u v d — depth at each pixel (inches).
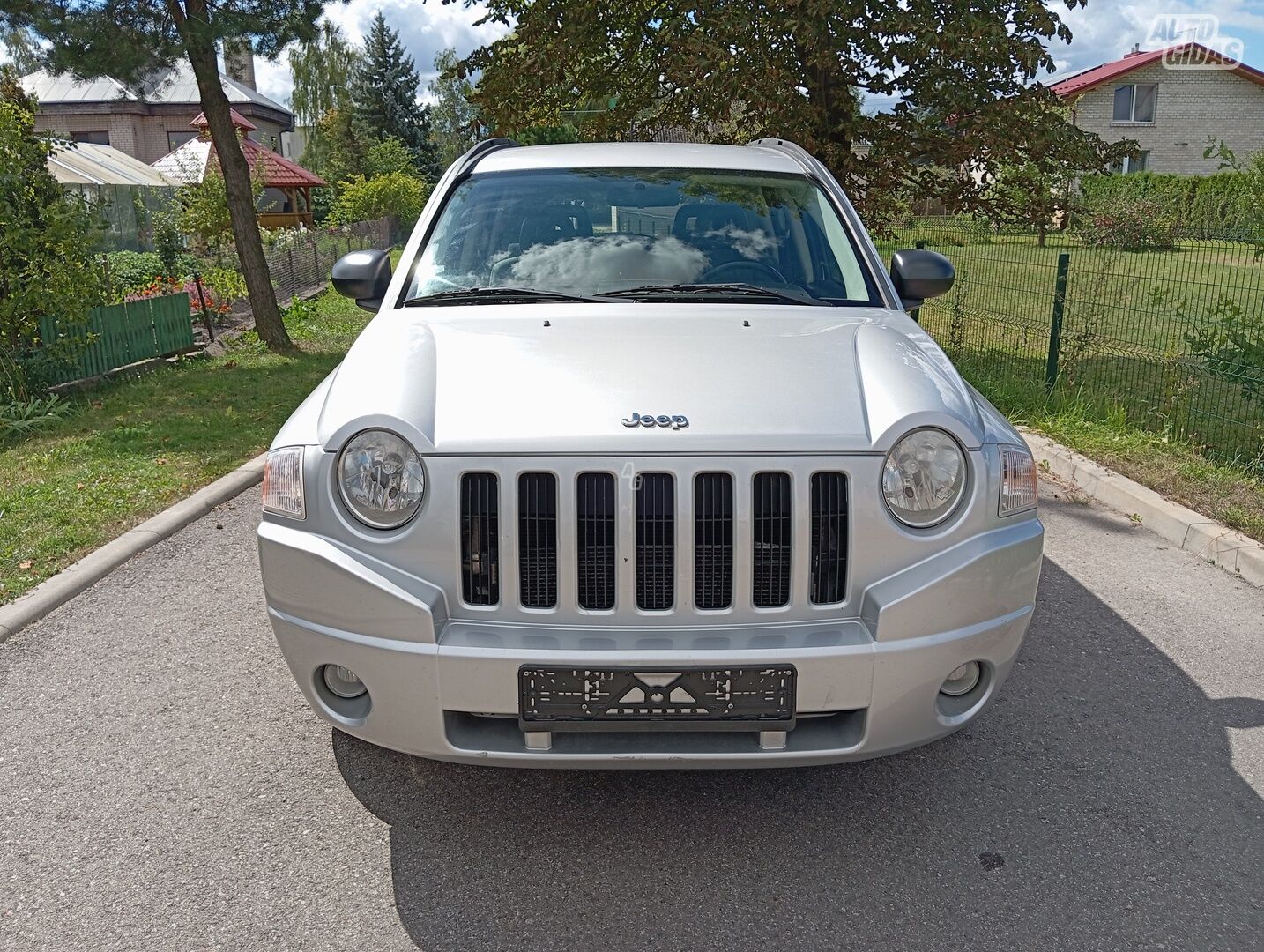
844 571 105.9
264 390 383.2
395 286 142.9
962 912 103.9
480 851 114.8
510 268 145.3
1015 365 368.8
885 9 392.2
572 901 106.1
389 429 104.9
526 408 107.3
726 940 100.1
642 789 126.9
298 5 448.5
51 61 409.7
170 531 222.8
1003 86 408.8
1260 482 240.2
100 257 559.2
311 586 105.6
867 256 149.6
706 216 153.7
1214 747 136.0
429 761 133.4
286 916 103.9
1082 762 132.3
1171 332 370.3
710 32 389.7
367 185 1555.1
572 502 103.0
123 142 1581.0
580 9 426.0
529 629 104.3
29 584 188.2
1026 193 442.6
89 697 150.3
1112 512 236.5
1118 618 177.5
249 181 479.2
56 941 100.4
